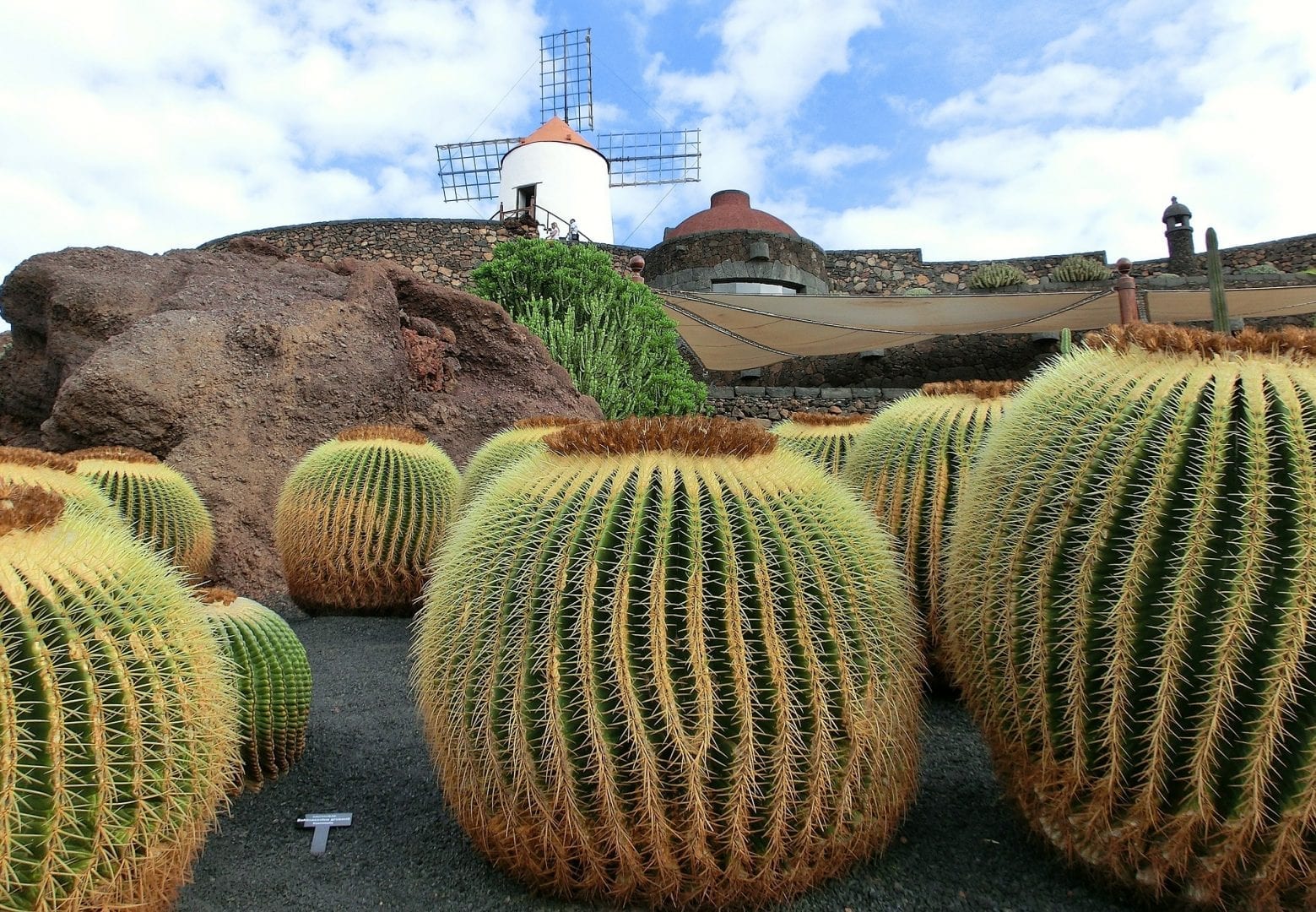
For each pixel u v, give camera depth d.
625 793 2.29
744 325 17.88
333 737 3.93
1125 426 2.33
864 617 2.50
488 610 2.50
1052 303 17.25
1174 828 2.21
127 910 2.06
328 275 9.70
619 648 2.27
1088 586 2.31
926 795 3.15
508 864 2.60
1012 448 2.69
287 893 2.60
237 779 3.33
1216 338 2.33
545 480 2.61
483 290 13.03
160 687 2.11
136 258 9.39
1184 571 2.15
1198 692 2.13
